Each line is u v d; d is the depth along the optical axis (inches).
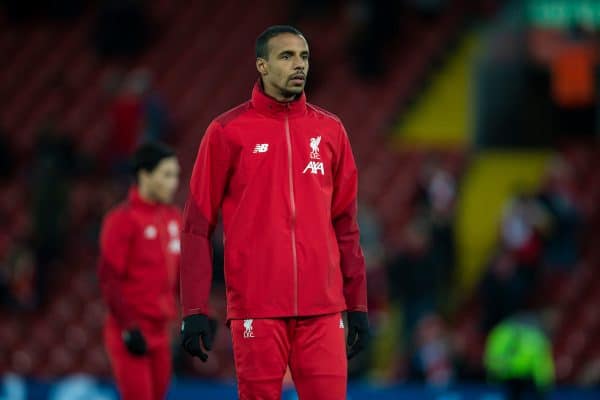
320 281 698.8
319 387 694.5
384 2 2518.5
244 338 697.6
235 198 708.0
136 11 2696.9
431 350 1745.8
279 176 701.3
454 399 1558.8
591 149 2372.0
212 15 2778.1
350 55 2541.8
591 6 2335.1
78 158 2356.1
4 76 2691.9
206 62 2662.4
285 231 697.6
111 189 2258.9
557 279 2080.5
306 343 698.8
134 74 2637.8
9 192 2386.8
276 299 692.7
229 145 702.5
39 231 2133.4
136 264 1016.9
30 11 2812.5
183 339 689.6
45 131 2292.1
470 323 2001.7
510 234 1972.2
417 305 1870.1
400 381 1809.8
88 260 2212.1
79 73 2674.7
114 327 1018.7
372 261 1873.8
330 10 2667.3
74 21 2812.5
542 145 2393.0
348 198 728.3
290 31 704.4
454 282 2034.9
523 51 2404.0
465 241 2228.1
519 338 1386.6
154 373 1032.2
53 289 2167.8
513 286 1914.4
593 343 1982.0
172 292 1042.7
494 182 2316.7
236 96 2568.9
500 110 2418.8
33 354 2064.5
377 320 1850.4
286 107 709.3
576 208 2036.2
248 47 2684.5
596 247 2164.1
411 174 2290.8
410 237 1898.4
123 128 2214.6
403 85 2495.1
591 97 2341.3
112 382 1566.2
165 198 1027.9
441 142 2426.2
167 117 2322.8
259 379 692.7
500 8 2541.8
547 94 2399.1
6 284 2107.5
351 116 2449.6
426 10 2605.8
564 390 1622.8
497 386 1551.4
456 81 2488.9
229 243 705.0
